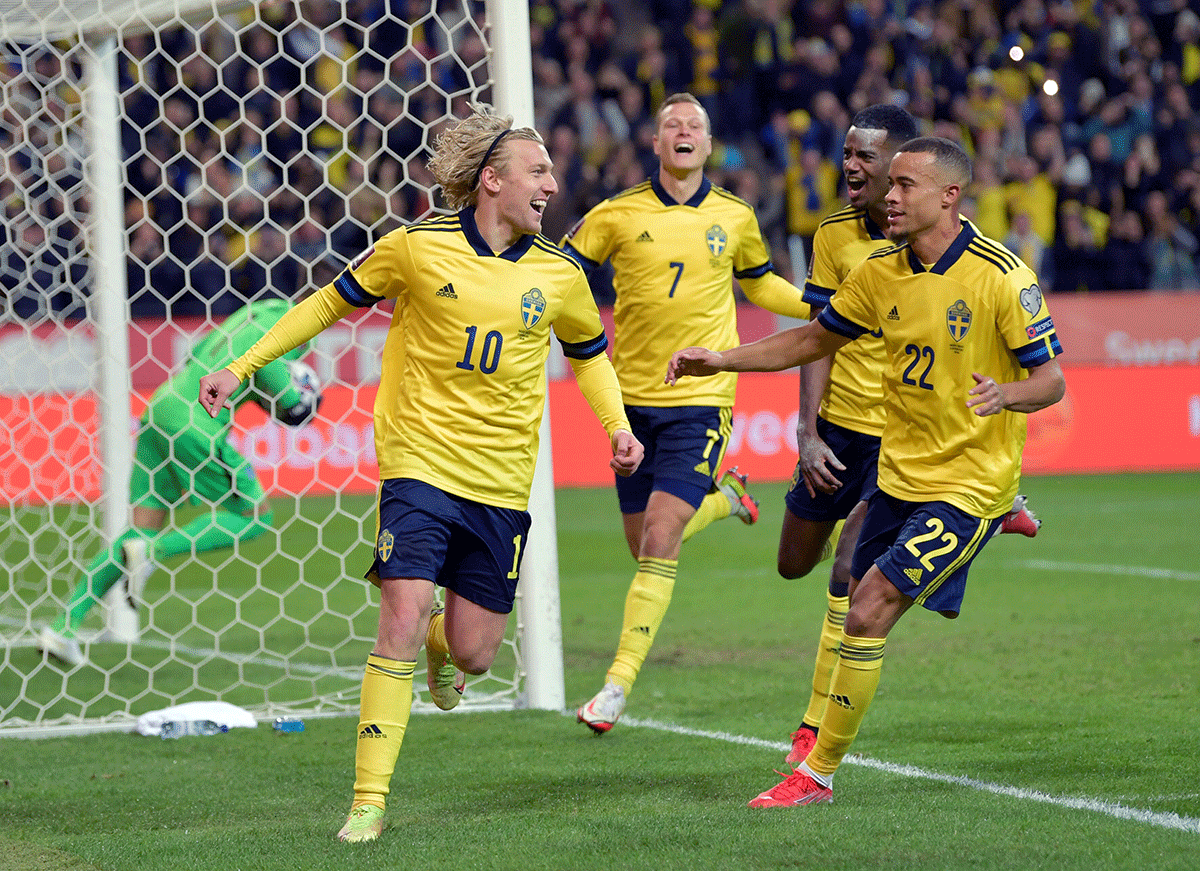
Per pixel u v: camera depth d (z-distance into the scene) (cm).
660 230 1877
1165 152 6319
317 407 2352
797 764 1561
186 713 1875
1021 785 1415
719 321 1905
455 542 1340
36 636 2328
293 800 1468
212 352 2330
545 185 1289
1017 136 6188
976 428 1327
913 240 1337
